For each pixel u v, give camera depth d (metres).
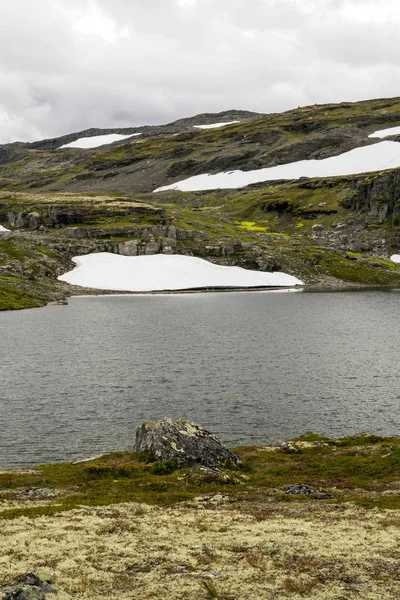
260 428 55.16
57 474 40.47
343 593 18.88
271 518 28.80
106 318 137.88
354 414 59.47
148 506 31.64
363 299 187.75
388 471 39.66
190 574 20.83
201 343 101.19
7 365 81.69
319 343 101.25
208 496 34.31
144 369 79.38
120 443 50.59
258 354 90.69
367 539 24.72
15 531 26.33
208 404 62.62
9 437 52.00
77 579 20.17
